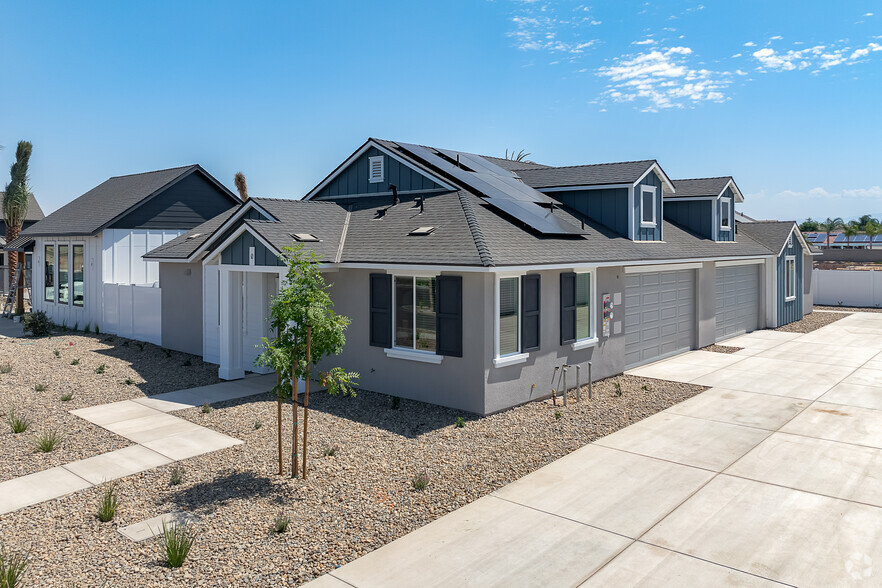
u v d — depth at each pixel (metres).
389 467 8.73
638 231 16.84
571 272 13.09
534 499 7.80
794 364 16.55
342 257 12.95
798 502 7.72
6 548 6.43
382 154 16.77
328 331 8.34
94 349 17.72
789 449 9.67
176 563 6.09
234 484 8.12
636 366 16.16
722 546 6.64
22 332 21.44
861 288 31.23
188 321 16.95
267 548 6.49
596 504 7.67
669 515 7.37
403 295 12.35
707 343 19.55
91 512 7.30
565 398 12.11
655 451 9.58
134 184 24.20
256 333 14.80
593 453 9.48
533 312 12.16
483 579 5.98
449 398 11.69
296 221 14.11
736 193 22.53
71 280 22.70
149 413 11.41
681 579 6.00
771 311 23.70
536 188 18.03
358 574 6.04
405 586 5.85
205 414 11.36
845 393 13.26
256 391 13.06
